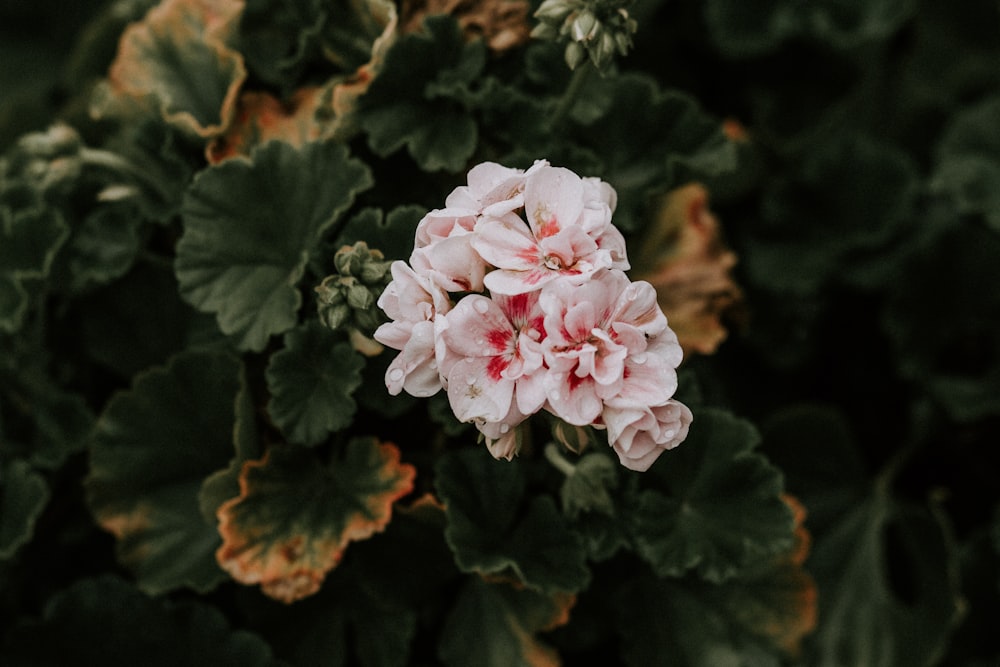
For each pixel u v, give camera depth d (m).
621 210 0.50
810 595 0.49
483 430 0.38
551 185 0.38
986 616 0.58
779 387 0.63
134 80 0.51
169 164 0.50
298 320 0.47
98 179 0.52
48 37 0.71
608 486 0.46
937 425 0.61
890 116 0.74
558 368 0.37
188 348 0.49
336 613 0.48
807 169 0.65
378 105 0.48
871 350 0.64
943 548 0.56
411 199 0.49
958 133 0.64
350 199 0.46
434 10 0.50
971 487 0.62
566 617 0.46
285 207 0.47
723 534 0.47
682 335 0.51
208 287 0.46
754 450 0.57
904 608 0.57
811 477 0.58
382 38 0.47
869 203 0.64
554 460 0.46
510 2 0.50
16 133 0.61
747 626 0.49
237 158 0.47
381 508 0.45
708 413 0.47
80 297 0.51
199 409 0.48
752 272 0.63
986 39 0.72
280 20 0.51
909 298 0.62
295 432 0.45
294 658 0.48
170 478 0.49
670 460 0.47
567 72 0.51
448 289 0.38
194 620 0.48
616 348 0.37
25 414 0.52
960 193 0.63
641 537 0.46
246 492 0.45
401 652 0.47
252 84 0.52
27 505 0.48
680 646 0.48
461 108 0.49
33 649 0.48
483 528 0.46
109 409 0.48
